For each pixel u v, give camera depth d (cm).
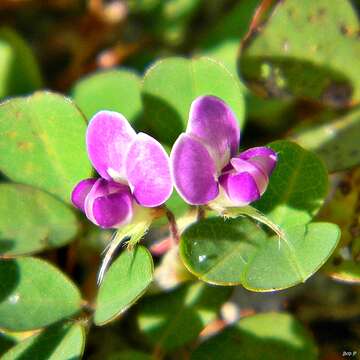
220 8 12
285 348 9
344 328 9
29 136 9
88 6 12
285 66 10
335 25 10
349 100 10
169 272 9
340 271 8
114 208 8
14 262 9
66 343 8
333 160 9
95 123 8
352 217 9
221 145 8
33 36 12
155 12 11
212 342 9
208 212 8
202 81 9
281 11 10
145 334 9
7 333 9
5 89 11
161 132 9
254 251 8
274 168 8
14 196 9
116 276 8
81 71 11
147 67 11
